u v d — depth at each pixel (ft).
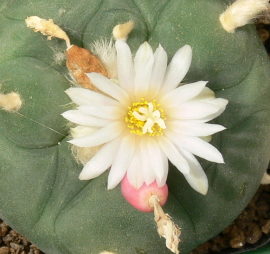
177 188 0.25
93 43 0.23
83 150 0.23
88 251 0.25
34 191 0.24
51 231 0.25
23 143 0.23
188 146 0.21
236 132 0.25
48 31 0.22
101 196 0.24
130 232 0.25
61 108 0.23
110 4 0.24
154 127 0.21
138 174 0.21
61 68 0.23
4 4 0.25
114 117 0.21
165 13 0.24
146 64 0.20
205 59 0.24
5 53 0.23
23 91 0.23
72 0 0.24
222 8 0.25
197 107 0.21
